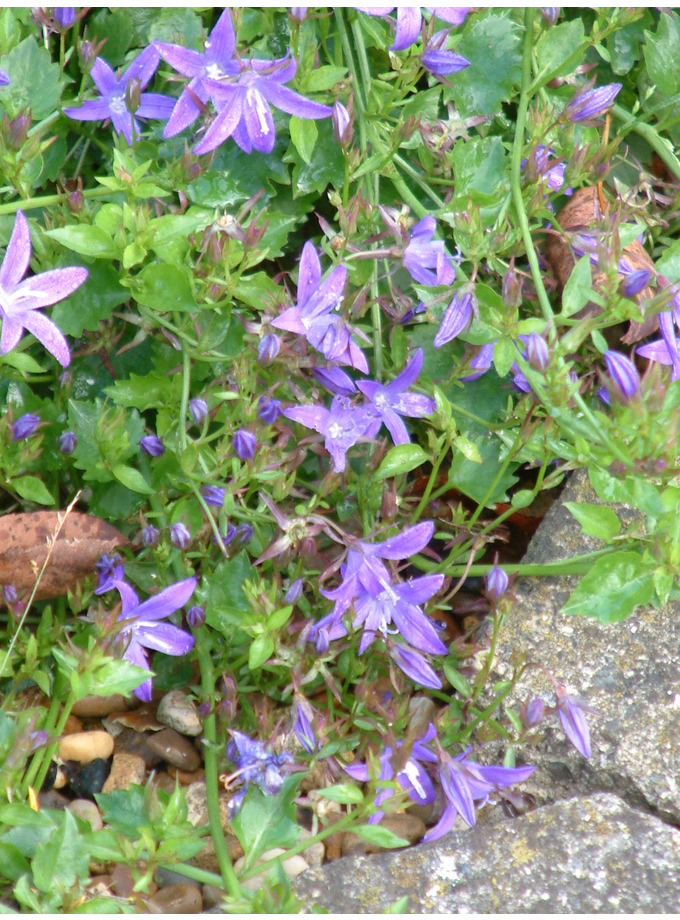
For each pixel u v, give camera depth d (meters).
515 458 0.69
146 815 0.62
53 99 0.70
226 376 0.68
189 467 0.67
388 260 0.71
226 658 0.67
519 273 0.69
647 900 0.63
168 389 0.69
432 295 0.67
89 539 0.67
